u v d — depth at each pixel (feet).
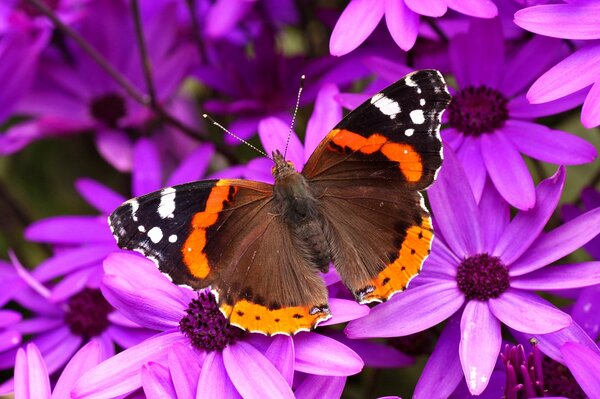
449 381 1.20
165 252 1.19
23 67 1.45
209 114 1.52
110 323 1.30
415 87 1.19
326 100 1.28
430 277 1.24
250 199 1.22
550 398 1.16
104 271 1.25
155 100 1.41
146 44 1.50
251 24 1.53
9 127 1.57
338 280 1.23
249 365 1.19
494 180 1.26
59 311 1.32
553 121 1.41
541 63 1.29
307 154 1.27
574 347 1.16
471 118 1.29
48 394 1.20
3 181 1.53
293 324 1.19
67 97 1.51
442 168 1.25
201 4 1.54
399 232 1.20
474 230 1.24
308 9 1.49
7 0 1.51
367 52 1.36
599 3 1.21
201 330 1.21
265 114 1.39
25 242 1.52
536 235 1.23
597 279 1.20
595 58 1.21
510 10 1.32
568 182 1.46
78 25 1.50
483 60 1.30
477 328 1.21
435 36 1.34
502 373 1.21
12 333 1.26
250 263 1.21
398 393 1.38
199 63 1.47
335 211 1.22
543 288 1.21
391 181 1.21
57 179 1.56
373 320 1.21
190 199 1.20
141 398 1.20
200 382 1.19
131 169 1.46
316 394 1.18
